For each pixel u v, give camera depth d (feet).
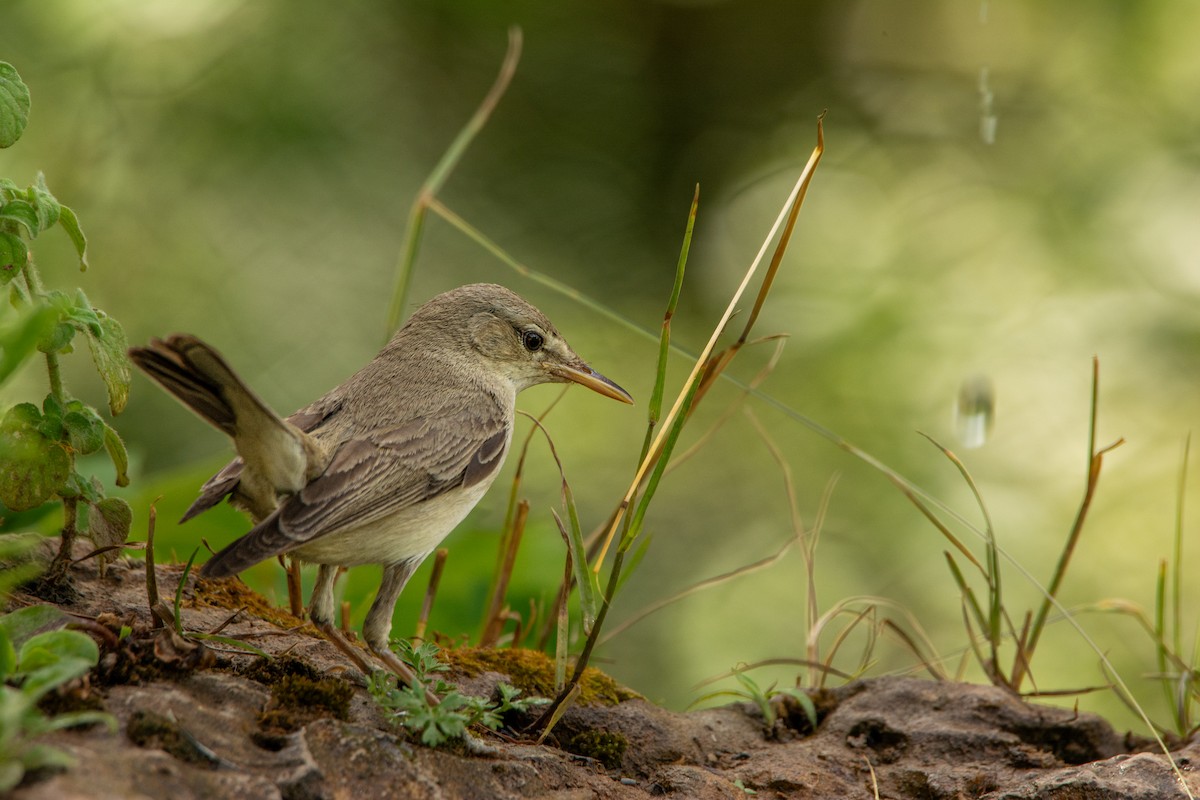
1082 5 59.00
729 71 63.16
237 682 16.72
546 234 56.44
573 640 24.02
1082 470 48.19
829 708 22.03
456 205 53.98
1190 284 52.29
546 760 17.67
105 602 19.06
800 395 51.90
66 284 44.14
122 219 46.14
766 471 50.08
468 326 23.00
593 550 24.39
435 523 20.51
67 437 17.57
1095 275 53.01
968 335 52.19
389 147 52.29
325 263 48.62
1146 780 18.34
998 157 57.93
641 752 19.69
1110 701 38.83
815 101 62.44
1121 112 56.80
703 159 61.16
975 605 23.40
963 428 31.40
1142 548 45.78
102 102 46.80
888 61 62.59
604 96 60.54
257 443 17.97
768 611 45.19
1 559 18.81
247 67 48.98
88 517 18.38
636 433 50.52
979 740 20.40
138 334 44.88
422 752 16.33
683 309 56.80
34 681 13.38
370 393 21.38
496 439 21.85
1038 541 46.19
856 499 48.44
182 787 13.58
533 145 58.75
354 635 21.94
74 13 46.70
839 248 57.00
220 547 25.75
